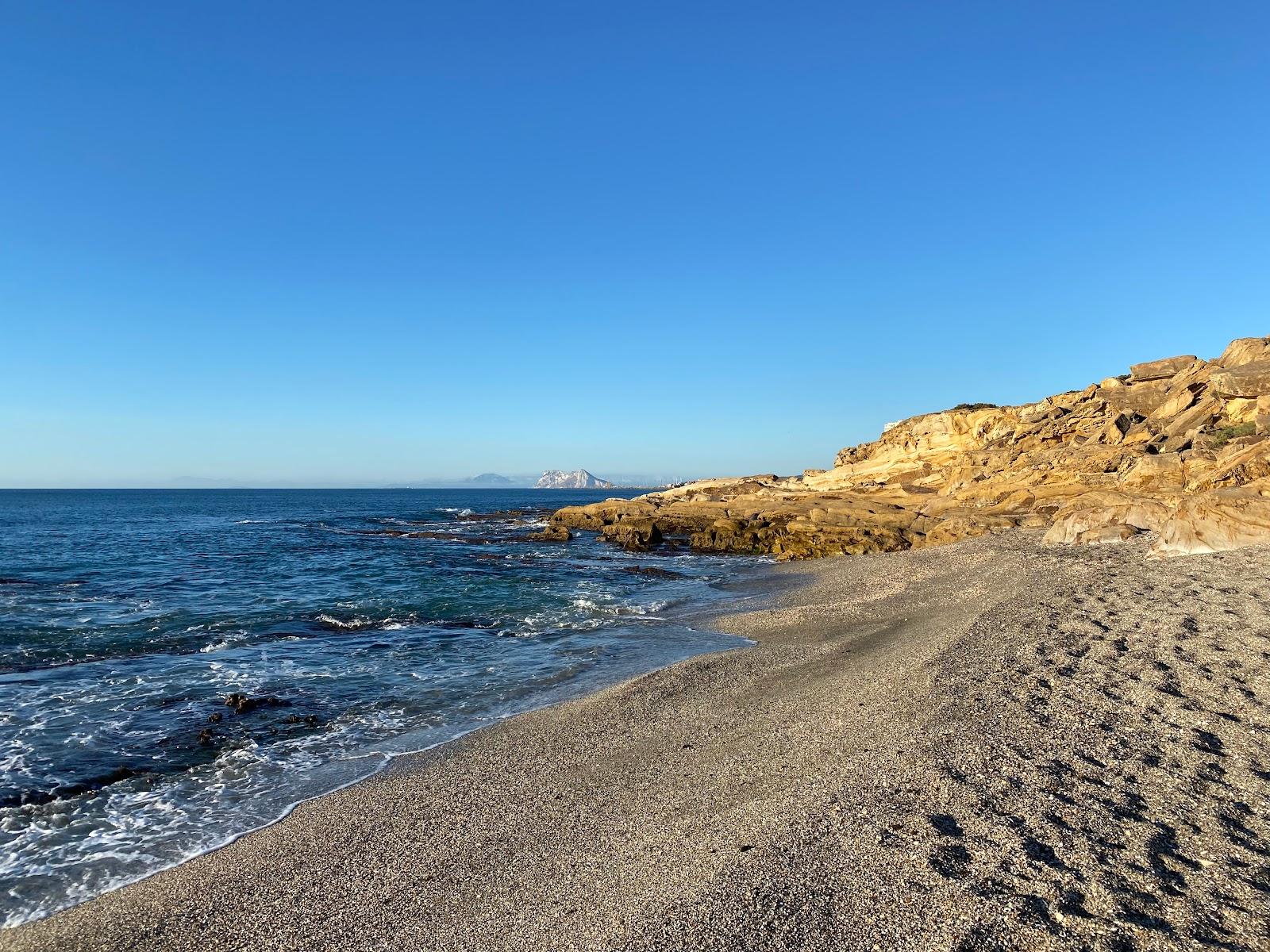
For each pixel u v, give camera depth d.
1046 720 8.89
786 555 38.62
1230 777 7.00
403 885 7.48
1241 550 16.84
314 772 11.02
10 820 9.48
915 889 5.75
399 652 18.36
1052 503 34.59
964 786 7.34
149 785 10.55
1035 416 49.94
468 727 12.89
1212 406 34.19
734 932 5.58
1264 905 5.16
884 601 21.69
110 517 86.44
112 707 13.86
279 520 84.56
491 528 68.25
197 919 7.11
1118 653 11.02
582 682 15.62
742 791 8.64
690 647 18.78
